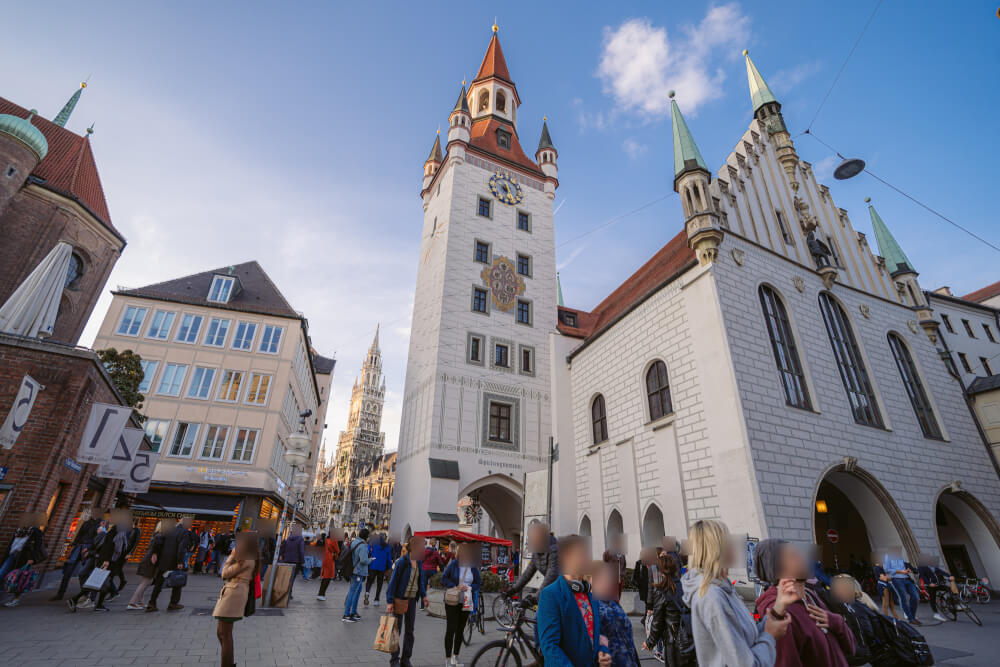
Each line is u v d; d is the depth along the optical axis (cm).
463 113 3791
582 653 347
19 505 1196
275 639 915
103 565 1087
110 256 2934
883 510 2012
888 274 2789
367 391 14838
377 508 12031
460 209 3456
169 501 2730
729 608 319
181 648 792
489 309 3256
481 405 2972
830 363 2167
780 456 1762
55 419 1294
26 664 664
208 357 3109
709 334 1947
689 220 2117
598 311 3806
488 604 1612
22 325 1425
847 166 1794
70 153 2961
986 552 2242
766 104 2859
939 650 1051
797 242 2428
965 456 2388
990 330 3119
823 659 340
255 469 2945
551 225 3841
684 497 1928
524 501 2269
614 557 1052
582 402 2920
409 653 749
